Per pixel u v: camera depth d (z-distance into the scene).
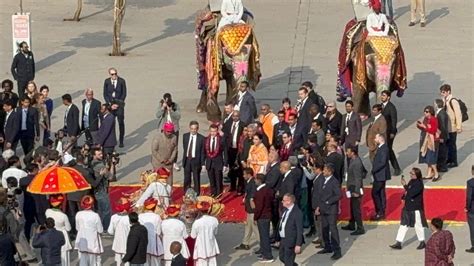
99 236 38.97
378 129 46.25
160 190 40.53
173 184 46.66
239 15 50.66
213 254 38.91
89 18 68.62
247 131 44.25
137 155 50.03
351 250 41.12
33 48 63.19
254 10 69.31
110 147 47.66
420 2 65.94
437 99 51.75
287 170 40.88
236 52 49.53
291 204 38.53
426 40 63.97
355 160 42.06
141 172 47.91
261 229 40.12
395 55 50.62
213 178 44.94
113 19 68.62
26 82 54.31
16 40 59.28
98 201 41.47
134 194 41.69
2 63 60.47
